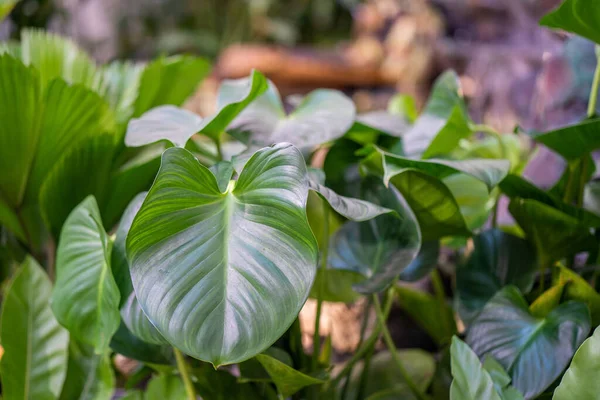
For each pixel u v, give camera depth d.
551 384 1.36
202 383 1.44
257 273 1.16
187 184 1.18
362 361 1.78
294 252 1.16
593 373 1.21
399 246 1.40
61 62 1.76
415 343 1.98
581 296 1.40
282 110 1.58
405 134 1.68
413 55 4.50
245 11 7.70
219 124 1.42
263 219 1.18
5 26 2.56
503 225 1.80
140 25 6.77
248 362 1.37
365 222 1.46
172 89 1.88
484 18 3.43
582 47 2.17
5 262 1.86
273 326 1.13
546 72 2.42
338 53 5.66
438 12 4.22
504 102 2.97
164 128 1.41
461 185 1.62
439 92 1.71
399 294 1.78
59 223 1.66
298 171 1.17
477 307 1.52
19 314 1.52
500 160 1.41
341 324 1.93
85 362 1.53
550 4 2.82
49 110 1.55
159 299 1.15
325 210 1.40
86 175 1.64
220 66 5.57
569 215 1.48
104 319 1.32
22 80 1.50
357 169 1.53
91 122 1.59
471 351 1.28
